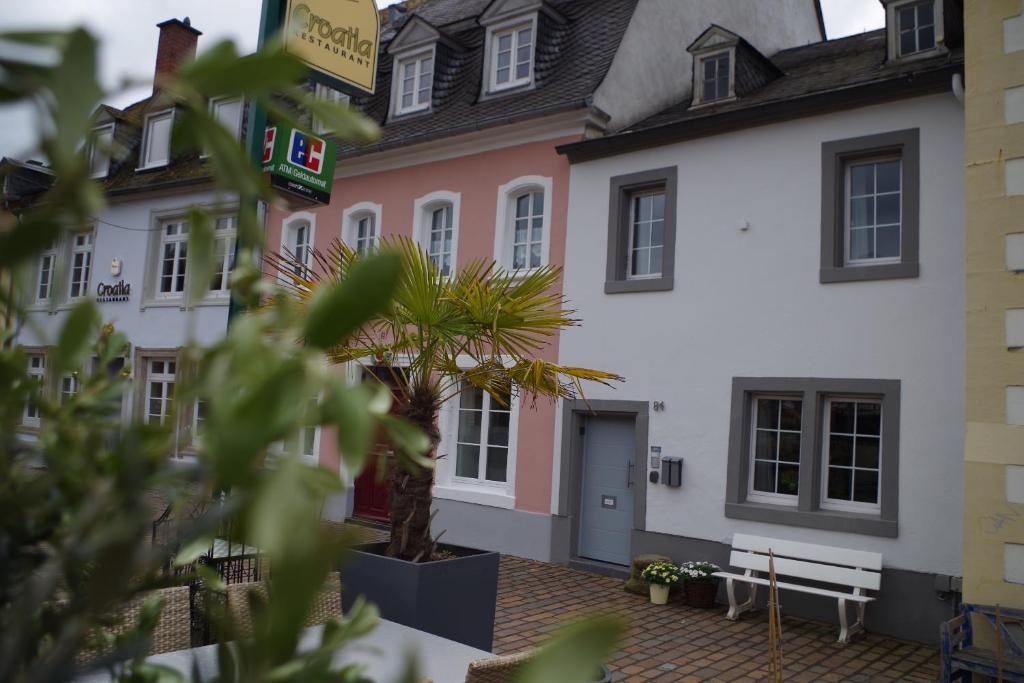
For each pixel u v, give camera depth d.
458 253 13.23
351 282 0.40
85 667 0.51
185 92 0.40
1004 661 5.91
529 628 8.09
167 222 17.84
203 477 0.39
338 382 0.40
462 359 12.54
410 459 0.47
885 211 9.51
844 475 9.45
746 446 10.11
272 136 6.77
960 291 8.72
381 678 2.12
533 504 11.77
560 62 13.41
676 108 13.07
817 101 9.65
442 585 5.64
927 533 8.62
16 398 0.56
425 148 13.68
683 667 7.14
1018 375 6.55
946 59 9.87
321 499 0.39
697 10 14.45
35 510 0.54
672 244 10.85
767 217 10.09
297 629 0.39
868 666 7.48
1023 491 6.44
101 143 0.41
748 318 10.12
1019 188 6.72
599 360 11.37
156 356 17.39
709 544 10.08
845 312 9.42
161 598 0.71
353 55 7.71
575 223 11.88
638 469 10.78
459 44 15.16
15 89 0.35
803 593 9.18
